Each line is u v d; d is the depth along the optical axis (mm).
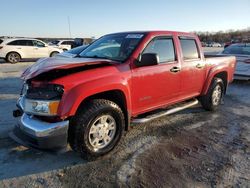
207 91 5871
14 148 4023
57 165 3594
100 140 3689
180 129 4996
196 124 5297
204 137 4652
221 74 6500
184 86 5117
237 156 3969
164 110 4938
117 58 4168
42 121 3342
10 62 17250
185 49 5113
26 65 15664
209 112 6121
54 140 3266
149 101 4398
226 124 5352
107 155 3861
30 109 3385
